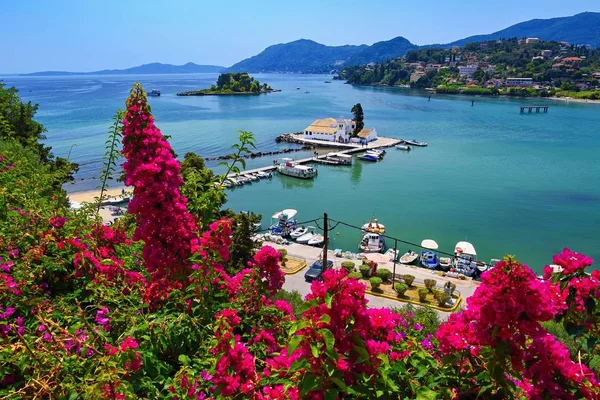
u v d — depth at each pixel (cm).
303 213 5156
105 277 624
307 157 8206
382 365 421
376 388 416
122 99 18950
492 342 384
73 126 10488
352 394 404
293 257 3725
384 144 9275
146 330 507
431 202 5444
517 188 5947
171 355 548
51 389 418
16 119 3475
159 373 488
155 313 558
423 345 601
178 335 525
